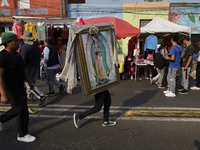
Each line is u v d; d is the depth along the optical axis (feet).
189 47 16.87
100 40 9.80
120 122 11.00
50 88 17.17
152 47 22.95
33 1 42.06
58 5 42.65
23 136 8.88
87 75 9.05
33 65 13.78
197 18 42.91
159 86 20.33
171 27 23.82
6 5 41.34
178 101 15.21
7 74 8.18
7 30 42.80
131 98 16.26
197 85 19.71
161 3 41.93
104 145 8.38
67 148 8.16
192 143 8.50
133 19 43.09
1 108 13.41
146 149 8.02
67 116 12.12
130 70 25.57
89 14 43.70
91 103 14.92
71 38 8.83
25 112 8.71
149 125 10.52
